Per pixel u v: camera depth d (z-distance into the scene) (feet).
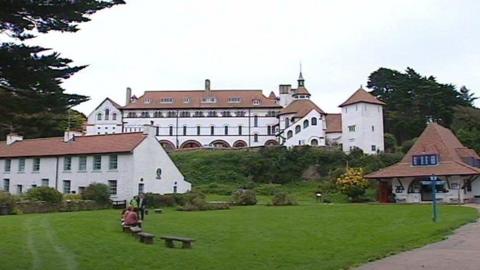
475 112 269.85
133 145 156.97
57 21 36.63
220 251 52.47
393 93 330.95
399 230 70.13
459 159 171.42
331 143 279.28
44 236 64.28
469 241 58.85
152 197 139.74
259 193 214.48
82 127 329.93
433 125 182.29
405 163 175.52
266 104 321.11
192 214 110.42
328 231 71.41
